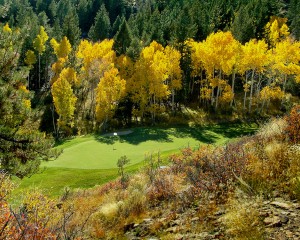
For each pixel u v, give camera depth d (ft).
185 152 42.34
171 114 209.05
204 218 19.76
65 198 53.88
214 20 282.56
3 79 46.19
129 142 147.13
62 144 153.07
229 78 244.22
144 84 193.06
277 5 314.96
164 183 28.94
